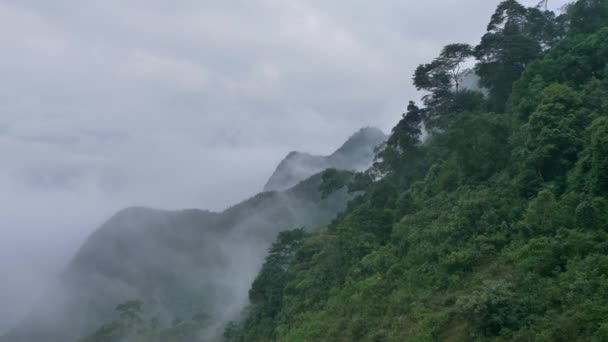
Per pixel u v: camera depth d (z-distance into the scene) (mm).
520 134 28984
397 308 25484
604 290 17000
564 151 25750
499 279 21203
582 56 32688
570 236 20266
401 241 31359
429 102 45938
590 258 18469
